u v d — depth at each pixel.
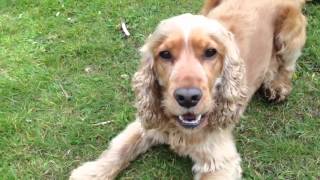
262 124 0.96
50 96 0.99
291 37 0.95
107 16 1.17
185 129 0.78
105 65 1.06
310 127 0.95
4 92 0.99
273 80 0.99
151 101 0.81
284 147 0.91
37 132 0.92
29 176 0.86
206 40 0.72
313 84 1.03
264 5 0.93
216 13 0.92
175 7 1.20
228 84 0.79
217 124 0.81
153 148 0.90
